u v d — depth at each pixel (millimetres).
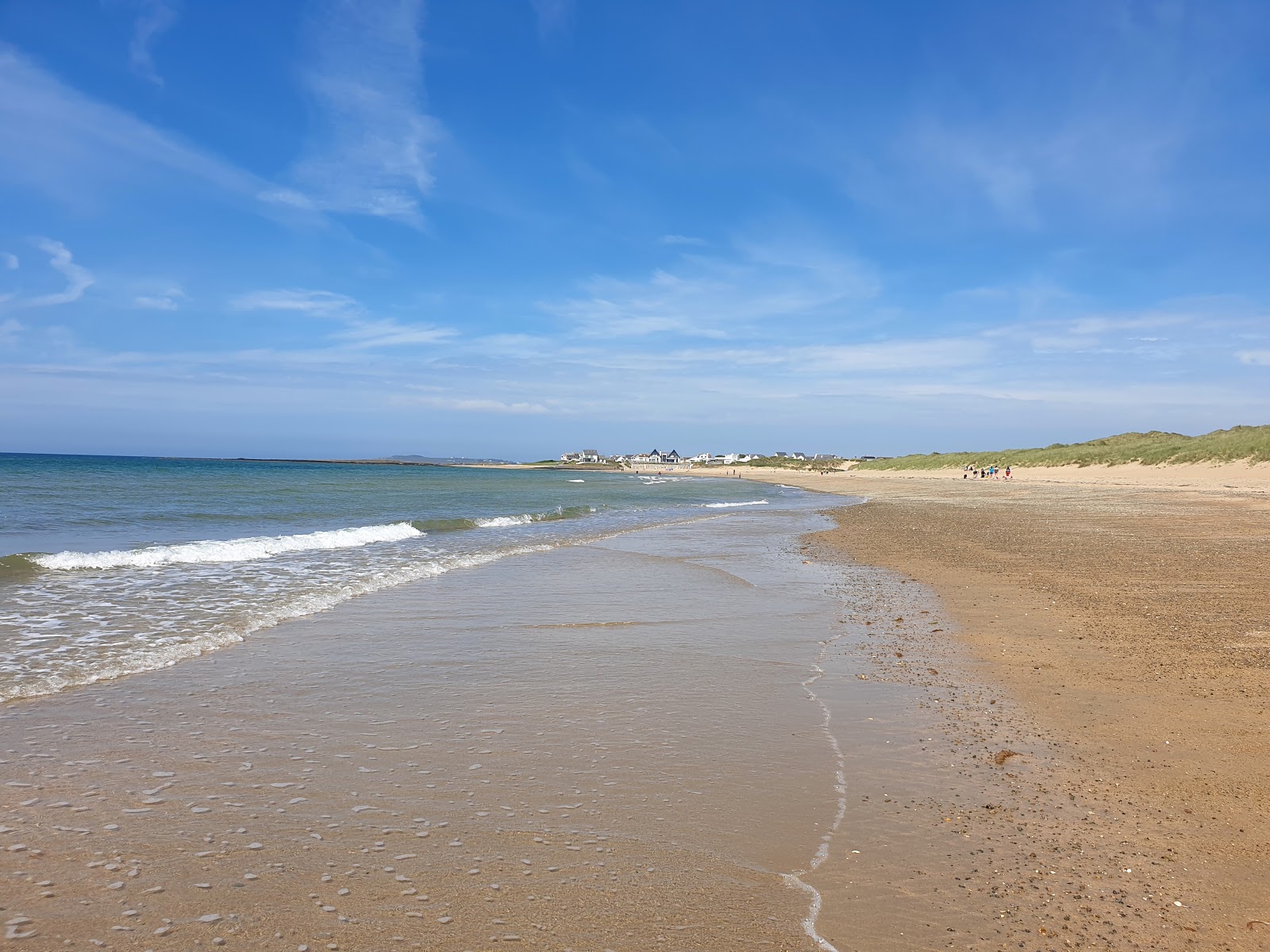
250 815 4367
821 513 33594
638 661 8086
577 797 4738
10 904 3379
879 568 15359
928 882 3834
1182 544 18500
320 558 16078
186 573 13500
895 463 124375
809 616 10586
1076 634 9297
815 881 3838
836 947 3285
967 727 6129
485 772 5102
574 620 10086
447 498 43031
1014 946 3301
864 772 5227
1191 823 4473
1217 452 58094
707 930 3389
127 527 22141
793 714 6430
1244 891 3756
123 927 3254
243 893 3553
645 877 3834
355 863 3865
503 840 4164
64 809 4352
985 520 27516
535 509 35344
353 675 7332
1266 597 11516
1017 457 95625
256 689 6797
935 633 9484
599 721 6176
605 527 25891
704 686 7203
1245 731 5914
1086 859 4062
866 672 7750
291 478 68188
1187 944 3328
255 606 10516
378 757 5312
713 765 5309
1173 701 6664
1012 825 4457
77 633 8727
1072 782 5051
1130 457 70500
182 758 5188
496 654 8250
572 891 3676
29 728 5652
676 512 34344
